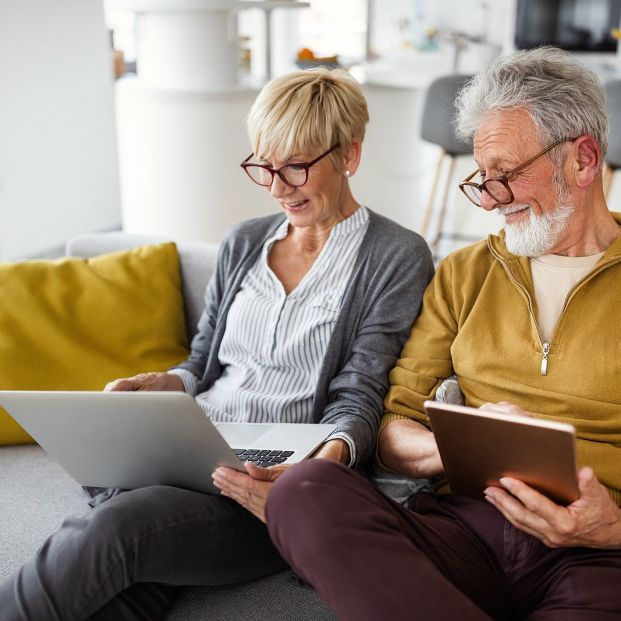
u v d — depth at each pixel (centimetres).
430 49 531
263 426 173
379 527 118
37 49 477
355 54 562
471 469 134
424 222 465
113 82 548
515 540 142
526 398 157
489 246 169
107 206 559
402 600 113
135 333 211
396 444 164
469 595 136
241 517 152
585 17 473
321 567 117
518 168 152
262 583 159
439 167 449
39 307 209
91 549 134
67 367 205
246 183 376
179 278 224
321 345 179
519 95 151
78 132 522
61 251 514
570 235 158
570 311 153
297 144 171
